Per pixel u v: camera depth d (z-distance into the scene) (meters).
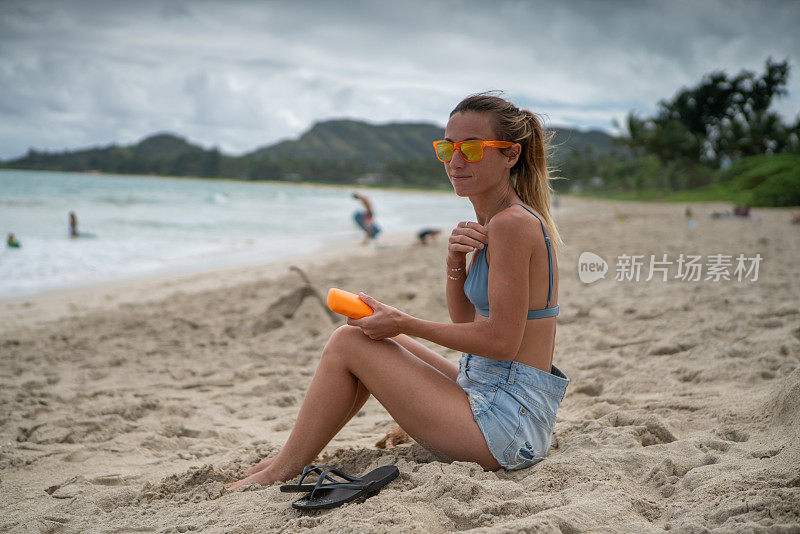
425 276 8.25
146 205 29.89
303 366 4.56
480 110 2.09
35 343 5.55
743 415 2.57
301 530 1.78
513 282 1.98
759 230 13.91
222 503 2.08
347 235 18.12
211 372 4.50
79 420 3.43
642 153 58.06
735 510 1.63
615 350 4.11
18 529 2.01
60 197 32.88
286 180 185.25
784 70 53.22
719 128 51.66
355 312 2.09
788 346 3.53
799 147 43.94
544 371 2.19
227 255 12.84
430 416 2.10
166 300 7.67
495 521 1.72
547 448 2.25
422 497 1.90
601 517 1.70
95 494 2.33
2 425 3.39
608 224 18.83
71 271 10.26
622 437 2.39
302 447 2.20
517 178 2.23
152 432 3.27
